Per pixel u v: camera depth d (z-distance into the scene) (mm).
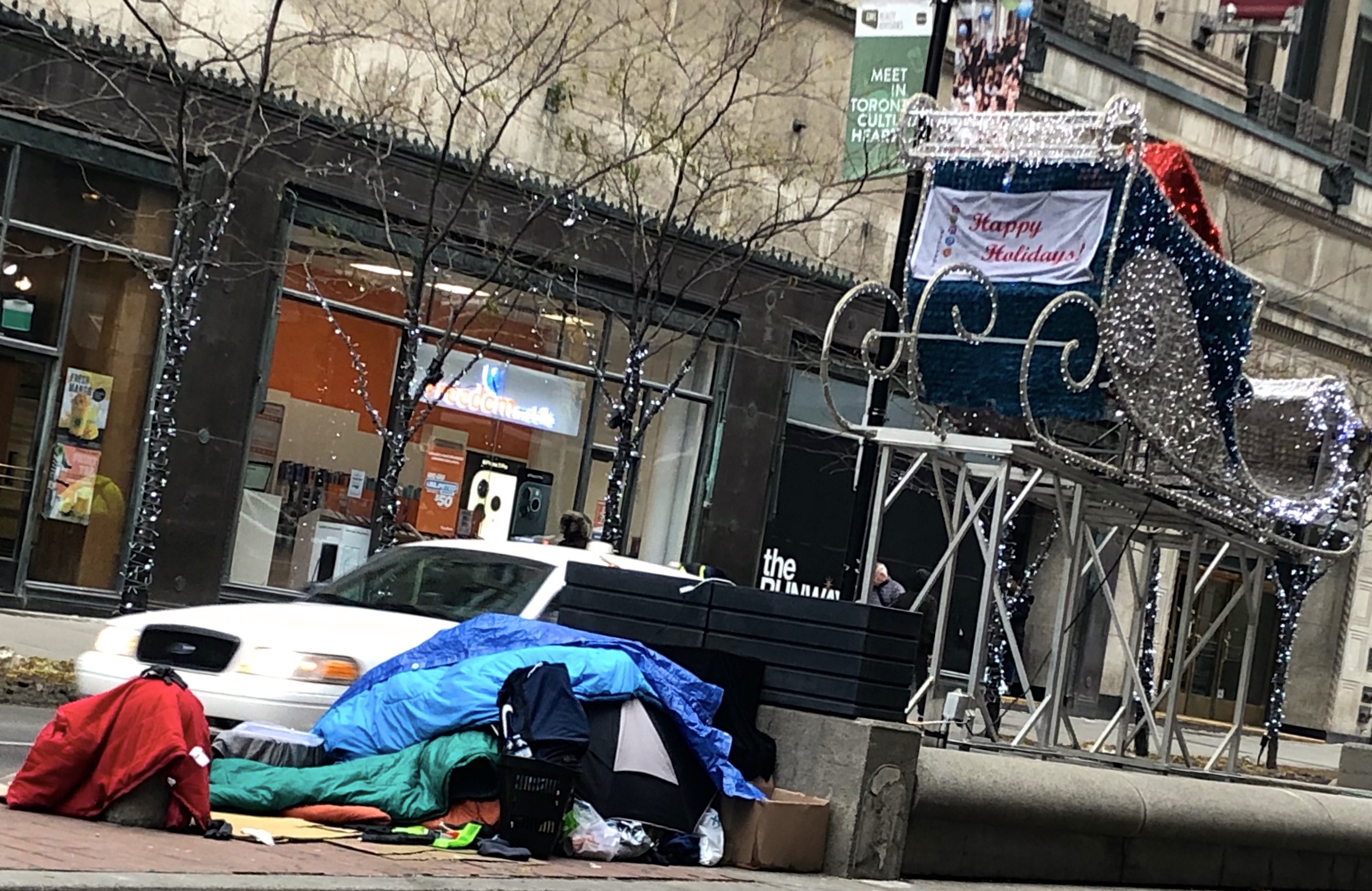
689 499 21906
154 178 17047
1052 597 26406
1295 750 27766
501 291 19234
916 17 15000
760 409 22203
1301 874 12766
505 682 8383
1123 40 26734
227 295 17484
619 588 9977
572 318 20547
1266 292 12422
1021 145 10906
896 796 9469
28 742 10297
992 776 10117
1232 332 12031
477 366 19828
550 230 19656
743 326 21844
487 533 20188
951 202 11250
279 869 6746
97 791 7371
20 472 16672
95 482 17109
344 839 7695
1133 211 10703
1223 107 28109
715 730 8992
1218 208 27812
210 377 17469
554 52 17625
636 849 8656
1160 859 11500
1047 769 10586
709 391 21938
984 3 13070
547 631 9023
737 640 9719
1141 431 11039
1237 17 27688
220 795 7988
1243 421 13992
